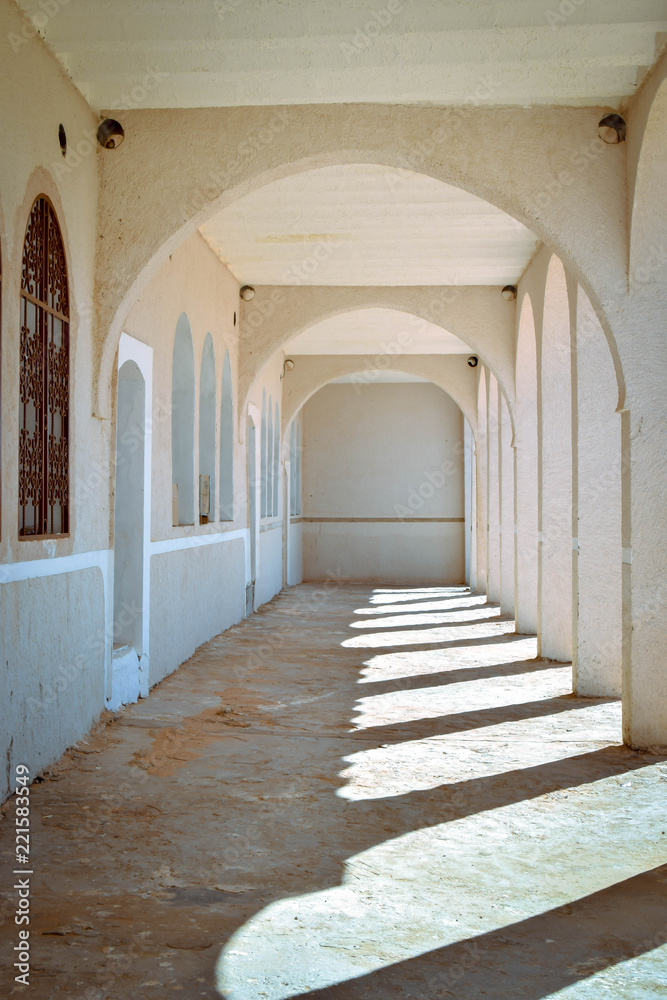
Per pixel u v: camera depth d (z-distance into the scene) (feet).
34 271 19.27
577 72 21.50
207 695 28.22
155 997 10.28
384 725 24.49
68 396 21.08
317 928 12.16
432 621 49.21
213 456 39.50
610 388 28.25
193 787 18.57
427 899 13.21
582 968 11.14
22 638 17.87
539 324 36.04
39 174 19.12
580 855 15.07
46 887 13.38
